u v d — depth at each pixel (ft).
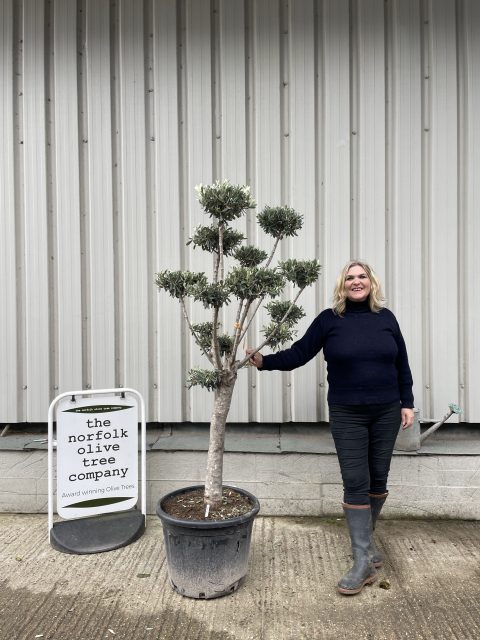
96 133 12.39
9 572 9.75
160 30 12.25
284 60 12.18
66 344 12.42
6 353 12.46
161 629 8.14
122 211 12.36
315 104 12.11
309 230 12.10
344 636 7.96
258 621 8.30
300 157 12.10
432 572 9.64
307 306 12.08
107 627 8.20
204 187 8.56
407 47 12.00
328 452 11.66
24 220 12.46
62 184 12.40
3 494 12.19
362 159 12.05
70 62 12.36
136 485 11.41
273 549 10.50
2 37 12.46
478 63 11.95
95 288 12.38
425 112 12.06
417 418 11.51
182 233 12.34
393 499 11.76
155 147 12.33
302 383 12.10
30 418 12.44
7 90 12.46
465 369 12.00
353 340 9.12
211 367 12.20
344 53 12.03
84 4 12.37
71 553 10.37
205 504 9.18
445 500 11.66
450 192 11.95
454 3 11.95
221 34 12.16
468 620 8.30
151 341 12.37
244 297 8.57
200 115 12.23
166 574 9.67
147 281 12.34
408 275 12.00
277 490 11.89
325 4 12.01
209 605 8.71
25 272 12.45
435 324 11.96
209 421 12.23
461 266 12.01
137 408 11.44
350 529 9.32
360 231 12.07
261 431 12.53
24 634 8.05
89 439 11.05
